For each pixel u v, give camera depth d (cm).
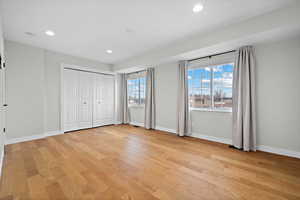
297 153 234
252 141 268
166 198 142
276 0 182
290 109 239
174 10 203
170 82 413
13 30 260
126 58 453
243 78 272
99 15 215
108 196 145
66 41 313
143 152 263
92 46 346
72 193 150
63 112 402
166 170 198
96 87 494
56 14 211
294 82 235
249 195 147
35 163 218
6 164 214
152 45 339
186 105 371
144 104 506
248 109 264
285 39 240
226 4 190
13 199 140
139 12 208
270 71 255
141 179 176
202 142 323
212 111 333
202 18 225
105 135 386
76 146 296
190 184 166
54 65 385
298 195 146
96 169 200
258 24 217
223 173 189
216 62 322
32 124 340
